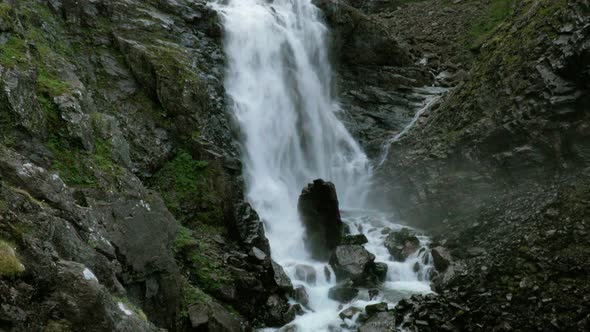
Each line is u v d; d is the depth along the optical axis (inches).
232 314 444.5
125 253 355.9
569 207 523.8
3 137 363.9
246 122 751.7
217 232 549.0
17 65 414.9
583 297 436.5
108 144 455.5
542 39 650.2
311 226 621.3
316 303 515.2
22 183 288.4
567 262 469.1
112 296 283.6
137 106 614.5
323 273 555.2
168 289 390.3
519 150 613.0
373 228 677.3
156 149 584.4
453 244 582.6
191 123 615.8
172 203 550.0
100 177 399.2
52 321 222.4
